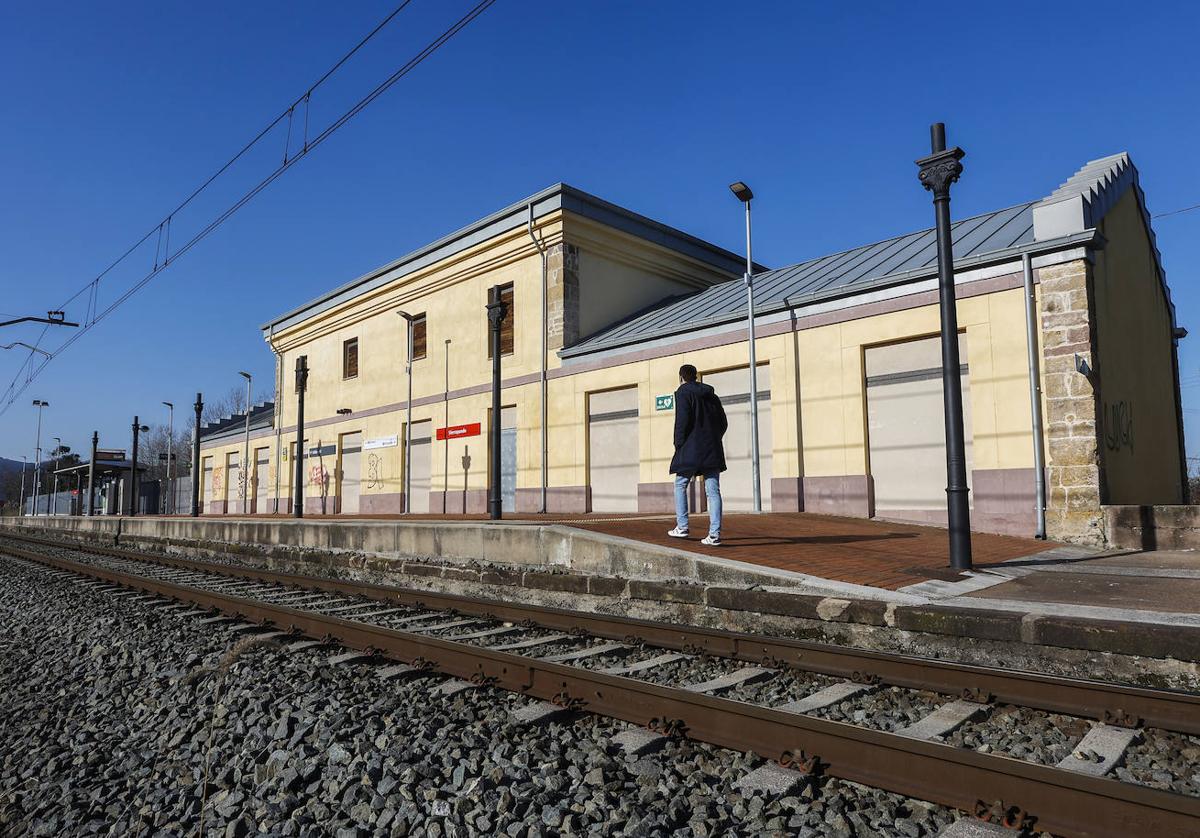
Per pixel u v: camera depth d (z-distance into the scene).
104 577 12.84
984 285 12.75
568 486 19.73
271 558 15.76
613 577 8.42
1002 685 4.61
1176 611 5.58
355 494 28.12
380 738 4.26
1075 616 5.32
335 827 3.35
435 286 24.56
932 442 13.39
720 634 6.07
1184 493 17.48
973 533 12.35
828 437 14.61
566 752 4.02
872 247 17.16
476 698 5.03
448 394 23.86
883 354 14.14
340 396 29.00
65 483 66.56
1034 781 3.07
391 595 9.55
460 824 3.26
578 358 19.83
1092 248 12.03
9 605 10.85
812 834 3.04
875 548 9.41
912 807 3.29
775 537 10.19
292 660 6.30
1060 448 11.81
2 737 5.07
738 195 15.28
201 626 7.95
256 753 4.27
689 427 9.05
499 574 9.76
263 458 34.44
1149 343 15.47
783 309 15.43
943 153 8.01
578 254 20.89
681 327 17.23
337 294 28.88
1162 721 3.99
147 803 3.81
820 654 5.46
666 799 3.44
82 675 6.41
